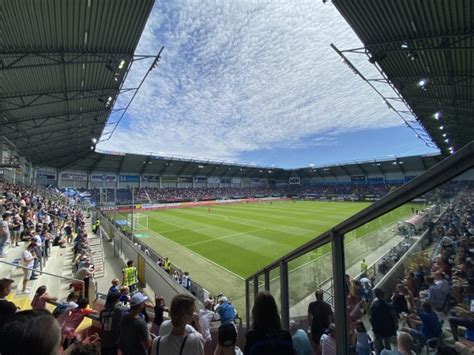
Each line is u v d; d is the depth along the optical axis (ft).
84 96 46.78
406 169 185.88
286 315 10.32
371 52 34.81
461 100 49.08
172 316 7.32
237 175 230.27
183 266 44.83
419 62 36.09
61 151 103.91
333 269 6.38
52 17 25.48
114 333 12.00
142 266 36.50
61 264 34.42
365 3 26.66
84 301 14.80
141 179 172.86
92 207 103.86
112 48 32.53
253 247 56.59
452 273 5.98
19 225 35.96
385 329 6.08
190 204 164.55
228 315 16.05
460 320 5.31
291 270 10.32
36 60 31.81
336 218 99.91
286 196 235.81
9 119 51.42
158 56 37.14
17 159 79.20
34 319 4.09
